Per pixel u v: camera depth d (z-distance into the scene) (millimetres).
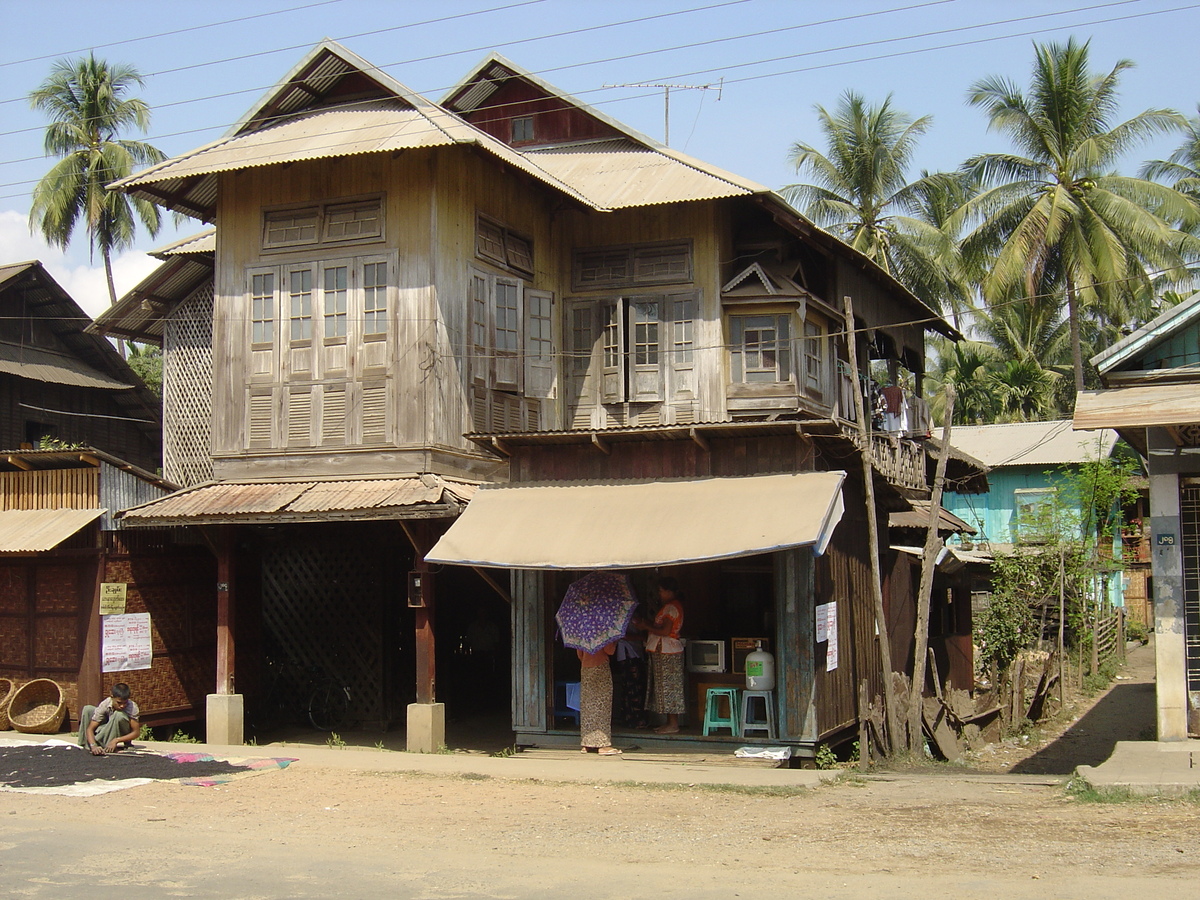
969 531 21531
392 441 14562
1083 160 28812
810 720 11836
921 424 22953
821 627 12047
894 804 9578
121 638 14688
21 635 15172
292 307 15398
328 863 7539
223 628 14320
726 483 12062
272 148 15336
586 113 19812
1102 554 26609
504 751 13000
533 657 13227
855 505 13781
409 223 14828
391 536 16266
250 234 15750
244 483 15086
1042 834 8070
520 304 16438
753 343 17266
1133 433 11938
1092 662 22312
